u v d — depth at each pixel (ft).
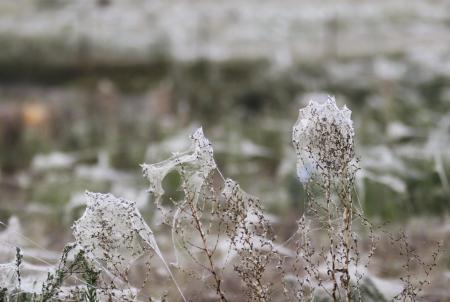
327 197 11.59
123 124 52.03
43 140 46.03
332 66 60.34
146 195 26.37
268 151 39.99
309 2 75.10
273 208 27.14
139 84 66.64
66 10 77.46
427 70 52.90
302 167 11.97
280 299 13.57
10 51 71.92
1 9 77.25
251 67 64.08
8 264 12.16
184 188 11.74
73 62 71.36
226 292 14.46
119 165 39.70
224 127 47.55
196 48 69.26
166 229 23.00
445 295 15.26
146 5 77.92
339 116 11.52
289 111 52.54
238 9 75.36
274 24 71.61
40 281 12.12
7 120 49.03
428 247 19.26
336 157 11.41
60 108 57.72
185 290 14.90
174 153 12.27
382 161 27.66
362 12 72.13
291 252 16.28
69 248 11.60
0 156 43.70
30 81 70.23
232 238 11.85
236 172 36.27
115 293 11.74
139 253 11.85
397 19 69.46
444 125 37.68
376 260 17.34
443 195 24.70
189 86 60.18
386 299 14.12
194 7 77.00
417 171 26.55
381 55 60.75
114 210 11.53
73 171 38.42
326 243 16.81
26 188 34.88
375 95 52.80
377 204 23.57
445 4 71.67
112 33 73.67
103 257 11.51
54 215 26.99
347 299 11.54
